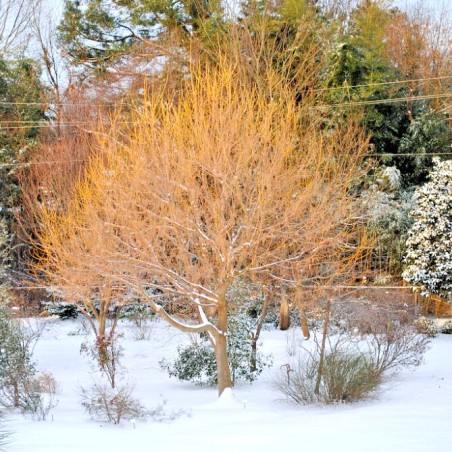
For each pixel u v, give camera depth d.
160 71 28.80
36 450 9.26
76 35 34.78
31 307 27.62
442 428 10.66
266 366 19.09
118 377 18.69
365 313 18.38
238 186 13.37
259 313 26.09
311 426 11.27
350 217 15.05
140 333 24.95
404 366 18.38
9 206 26.23
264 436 10.52
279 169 13.87
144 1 32.19
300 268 15.12
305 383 14.73
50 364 20.94
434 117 30.02
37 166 23.61
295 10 28.62
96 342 17.59
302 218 14.89
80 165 20.80
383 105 29.27
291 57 25.81
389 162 29.22
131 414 12.29
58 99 33.16
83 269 14.95
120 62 32.66
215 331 14.48
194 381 17.73
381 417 11.91
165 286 14.98
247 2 29.03
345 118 26.47
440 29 37.28
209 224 13.96
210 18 28.66
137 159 13.59
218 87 14.77
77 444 9.84
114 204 14.14
